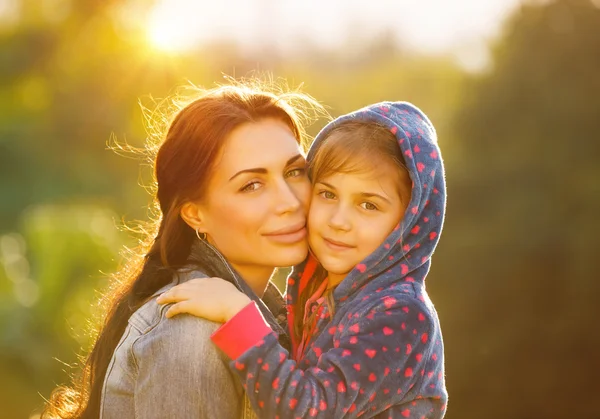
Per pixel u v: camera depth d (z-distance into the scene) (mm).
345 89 33250
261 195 2512
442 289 18219
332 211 2523
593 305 17125
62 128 35125
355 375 2234
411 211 2432
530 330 17547
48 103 35906
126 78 34438
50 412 2893
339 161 2484
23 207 32156
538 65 19109
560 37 19062
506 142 19234
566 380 17391
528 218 17984
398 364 2303
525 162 18625
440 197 2539
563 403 17484
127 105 34125
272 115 2592
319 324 2529
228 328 2221
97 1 35438
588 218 17562
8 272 16969
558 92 18781
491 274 17812
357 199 2496
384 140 2496
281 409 2172
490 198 18812
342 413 2205
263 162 2490
